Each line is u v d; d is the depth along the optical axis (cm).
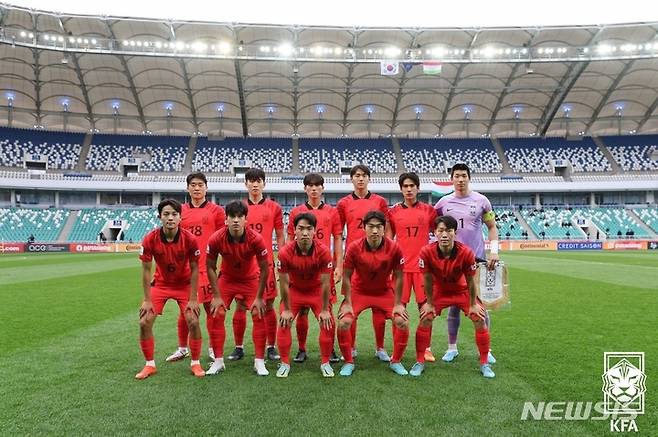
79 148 4234
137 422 350
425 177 4381
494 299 525
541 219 4022
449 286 504
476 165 4484
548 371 473
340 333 482
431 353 543
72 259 2377
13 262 2133
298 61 3394
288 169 4412
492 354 538
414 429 336
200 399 399
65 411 371
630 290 1089
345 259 504
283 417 358
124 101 3962
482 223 571
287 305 489
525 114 4353
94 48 3219
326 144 4675
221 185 4041
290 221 574
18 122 4125
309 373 481
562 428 339
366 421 350
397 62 3241
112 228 3741
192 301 489
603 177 4225
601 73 3619
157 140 4475
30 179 3741
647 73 3600
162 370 491
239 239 487
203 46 3369
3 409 375
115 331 673
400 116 4378
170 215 464
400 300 493
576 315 778
